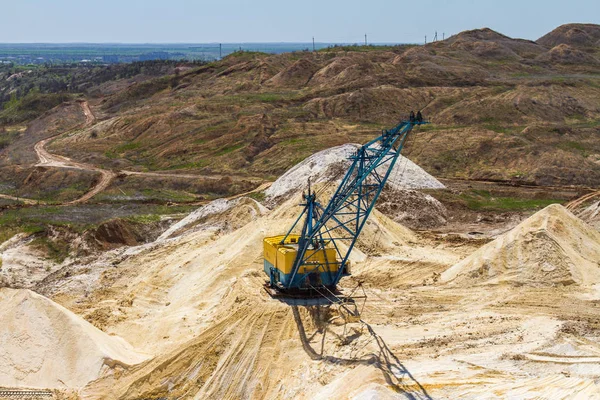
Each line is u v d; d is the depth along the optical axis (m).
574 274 36.75
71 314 31.94
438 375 26.05
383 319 33.72
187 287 42.00
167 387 29.84
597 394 23.14
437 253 48.38
